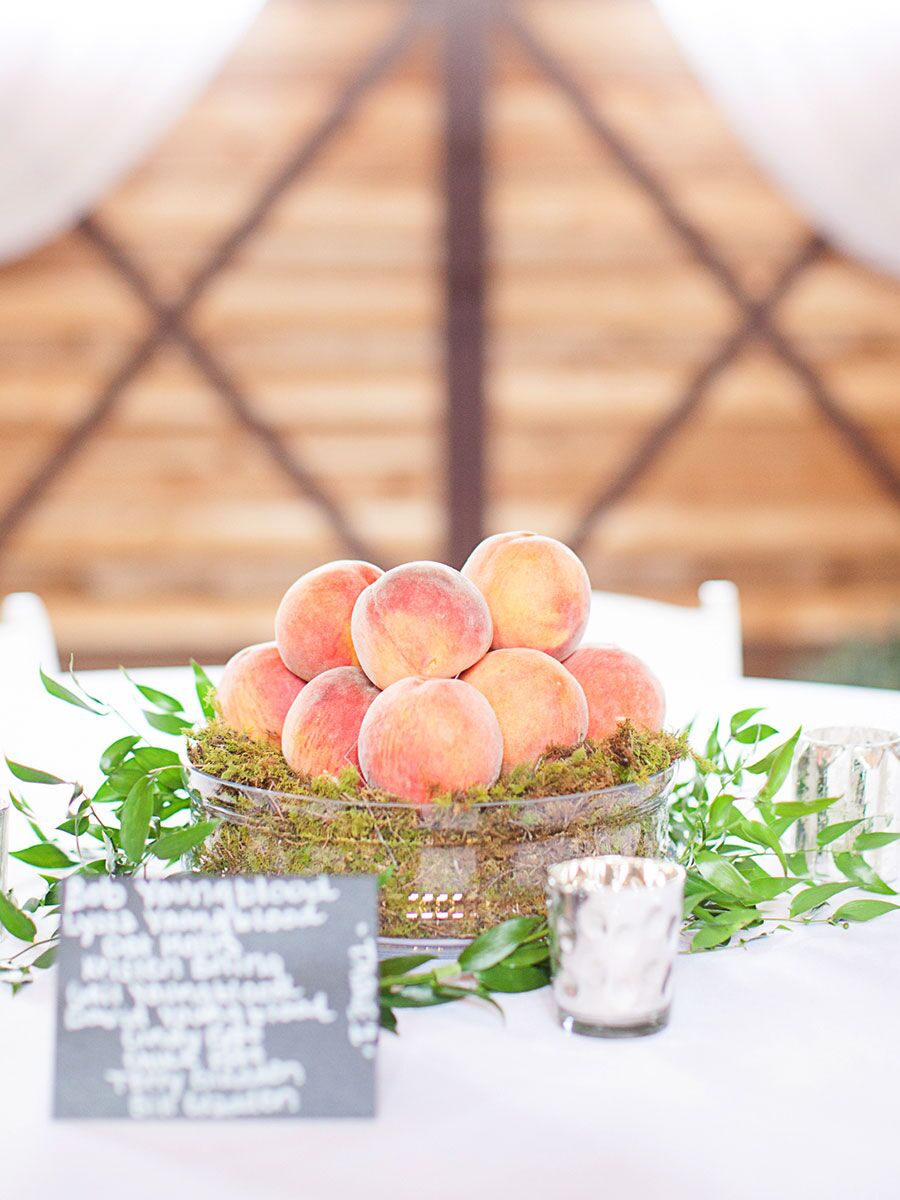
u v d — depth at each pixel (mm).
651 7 4887
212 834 906
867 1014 834
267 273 5059
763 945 953
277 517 5234
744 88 4637
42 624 1957
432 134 4973
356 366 5137
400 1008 839
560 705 915
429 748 848
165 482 5180
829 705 1642
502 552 995
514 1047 789
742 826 988
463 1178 649
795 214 5133
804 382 5285
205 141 4922
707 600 2127
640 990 793
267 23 4805
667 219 5117
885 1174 652
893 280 5203
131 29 4391
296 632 979
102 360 5062
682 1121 702
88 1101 721
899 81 4508
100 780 1411
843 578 5469
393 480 5227
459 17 4867
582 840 865
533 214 5086
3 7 4230
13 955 928
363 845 843
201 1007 735
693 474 5348
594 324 5180
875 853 1046
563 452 5273
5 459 5102
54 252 4957
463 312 5117
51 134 4477
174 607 5289
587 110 4992
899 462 5379
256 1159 673
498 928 803
